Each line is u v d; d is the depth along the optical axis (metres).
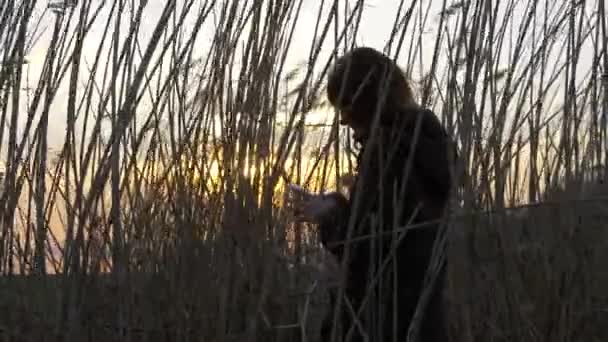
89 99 2.17
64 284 2.05
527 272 2.36
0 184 2.27
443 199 1.84
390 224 1.80
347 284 1.88
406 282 1.83
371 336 1.84
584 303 2.33
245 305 2.04
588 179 2.33
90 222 2.05
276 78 1.98
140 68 2.02
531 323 2.29
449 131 1.96
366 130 1.86
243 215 1.96
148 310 2.11
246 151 1.96
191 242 2.06
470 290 2.12
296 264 2.01
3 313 2.21
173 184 2.11
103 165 2.03
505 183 2.29
